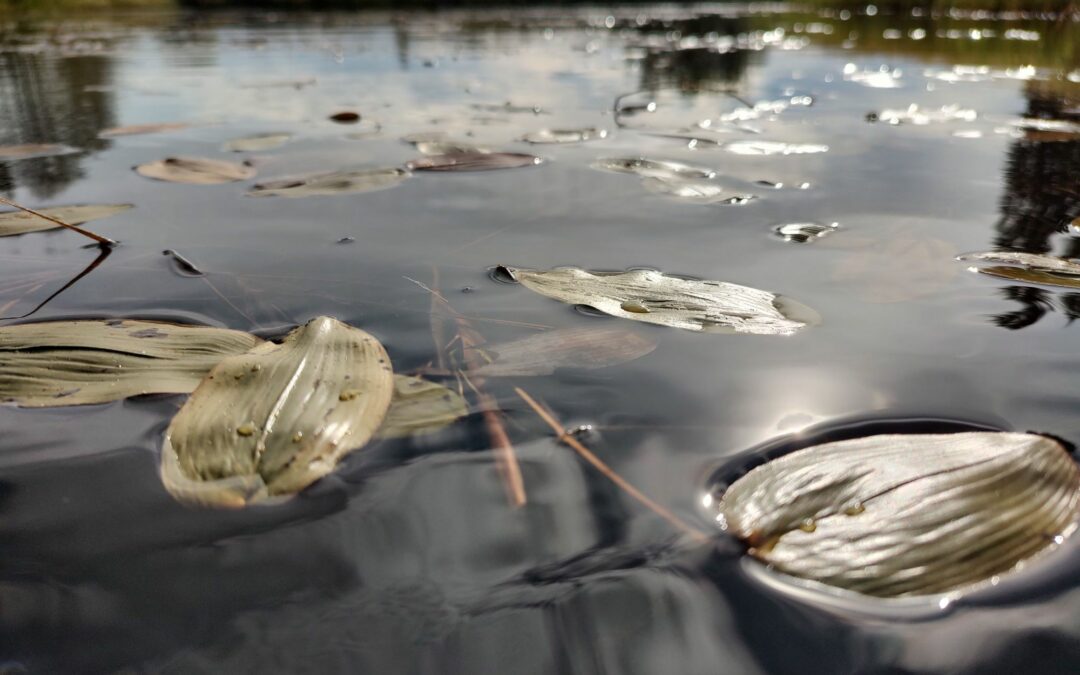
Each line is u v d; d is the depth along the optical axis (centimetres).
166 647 12
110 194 36
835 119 57
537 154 45
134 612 13
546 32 157
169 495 15
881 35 139
